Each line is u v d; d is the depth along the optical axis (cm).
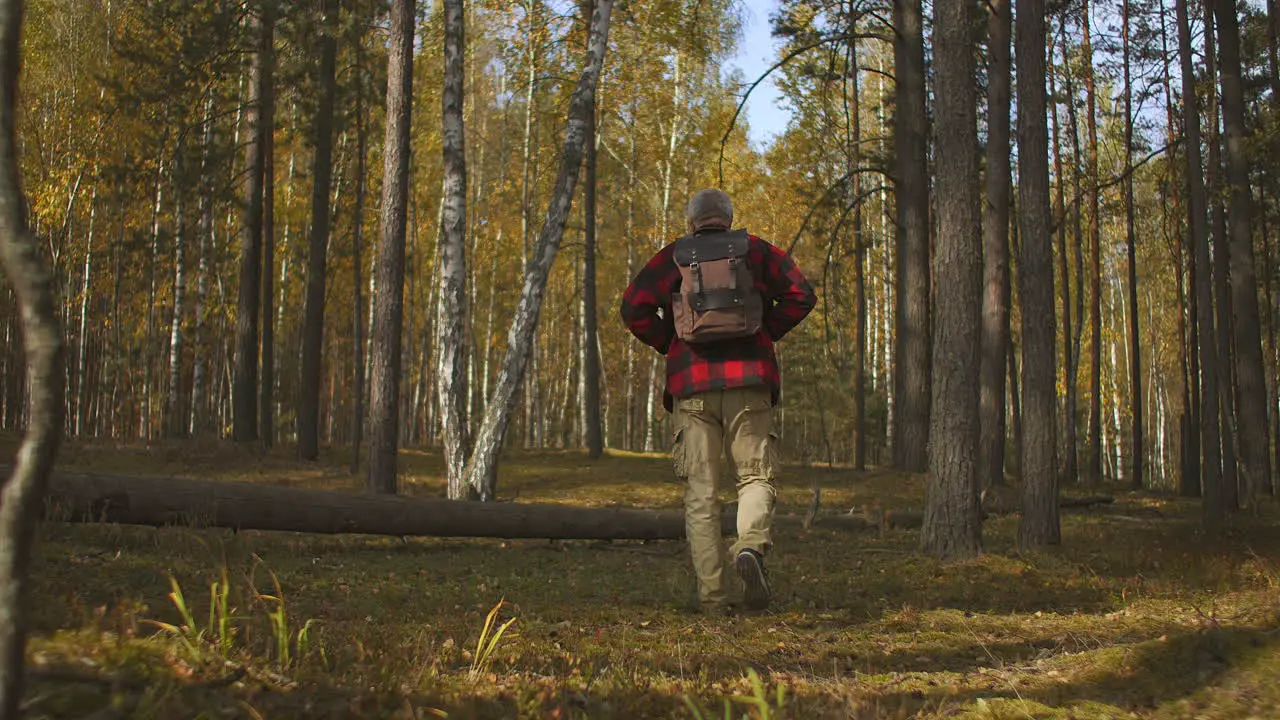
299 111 2003
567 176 1148
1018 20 857
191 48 1812
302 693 247
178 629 279
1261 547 831
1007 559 699
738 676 332
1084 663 328
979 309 737
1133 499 1820
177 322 2406
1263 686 263
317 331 1858
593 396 2194
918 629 455
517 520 834
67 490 666
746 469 458
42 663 229
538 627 434
